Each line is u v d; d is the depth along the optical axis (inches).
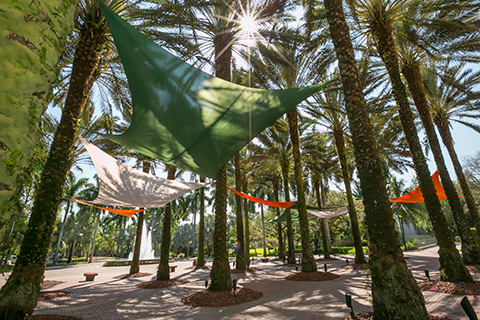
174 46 384.2
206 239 2305.6
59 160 264.1
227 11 421.7
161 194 465.1
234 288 353.4
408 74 474.0
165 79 190.2
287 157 892.6
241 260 734.5
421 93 472.7
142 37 166.4
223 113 216.7
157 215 2326.5
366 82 550.3
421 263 666.2
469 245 492.1
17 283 218.8
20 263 228.2
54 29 73.9
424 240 1830.7
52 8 74.7
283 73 585.9
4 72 58.1
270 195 1459.2
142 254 2091.5
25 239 236.2
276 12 448.5
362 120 222.8
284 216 944.3
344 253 1496.1
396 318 170.6
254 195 1403.8
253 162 907.4
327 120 726.5
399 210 1550.2
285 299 342.6
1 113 56.2
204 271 774.5
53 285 576.7
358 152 220.2
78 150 547.8
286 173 898.1
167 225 589.3
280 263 961.5
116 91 466.3
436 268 550.6
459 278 334.6
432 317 221.3
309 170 1153.4
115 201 493.4
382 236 193.2
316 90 203.9
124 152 618.8
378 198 202.1
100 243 2652.6
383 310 178.4
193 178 1035.9
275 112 221.1
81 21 300.2
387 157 840.9
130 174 394.9
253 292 380.5
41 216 244.4
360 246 659.4
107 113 508.1
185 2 291.1
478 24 431.5
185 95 201.0
